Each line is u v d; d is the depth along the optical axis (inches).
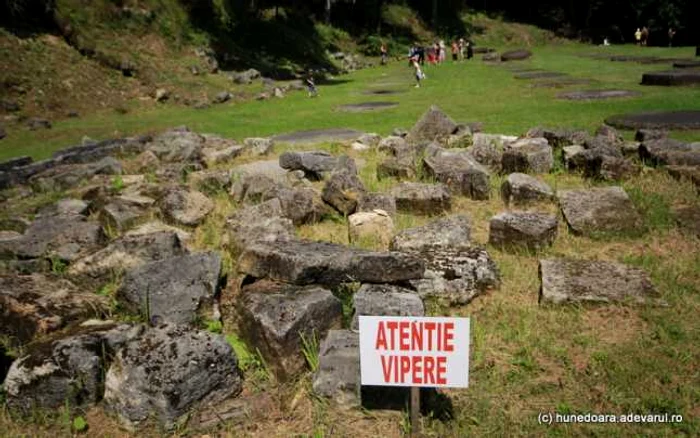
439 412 155.1
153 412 152.6
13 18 911.7
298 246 209.8
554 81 866.8
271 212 276.7
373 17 1894.7
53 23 960.9
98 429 156.8
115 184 357.1
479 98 756.6
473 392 163.0
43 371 161.9
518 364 174.4
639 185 316.8
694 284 216.8
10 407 163.5
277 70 1230.9
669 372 166.9
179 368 155.4
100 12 1047.0
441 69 1261.1
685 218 269.7
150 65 1009.5
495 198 323.9
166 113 848.9
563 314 198.8
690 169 319.9
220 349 163.2
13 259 258.1
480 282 217.2
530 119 561.3
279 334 166.4
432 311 205.2
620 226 263.0
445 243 241.9
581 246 255.6
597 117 544.1
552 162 362.6
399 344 136.4
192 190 318.0
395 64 1558.8
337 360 159.6
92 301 204.8
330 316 181.3
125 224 294.2
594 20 2223.2
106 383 161.0
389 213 297.3
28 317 189.8
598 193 287.0
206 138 483.2
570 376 168.2
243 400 161.6
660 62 1119.6
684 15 1817.2
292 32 1514.5
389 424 152.4
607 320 195.5
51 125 754.8
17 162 473.1
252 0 1482.5
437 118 454.0
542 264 227.3
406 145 412.8
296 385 166.2
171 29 1146.7
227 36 1299.2
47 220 277.1
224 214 311.0
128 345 163.6
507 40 2076.8
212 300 202.7
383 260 198.2
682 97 627.5
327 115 701.9
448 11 2212.1
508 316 201.3
